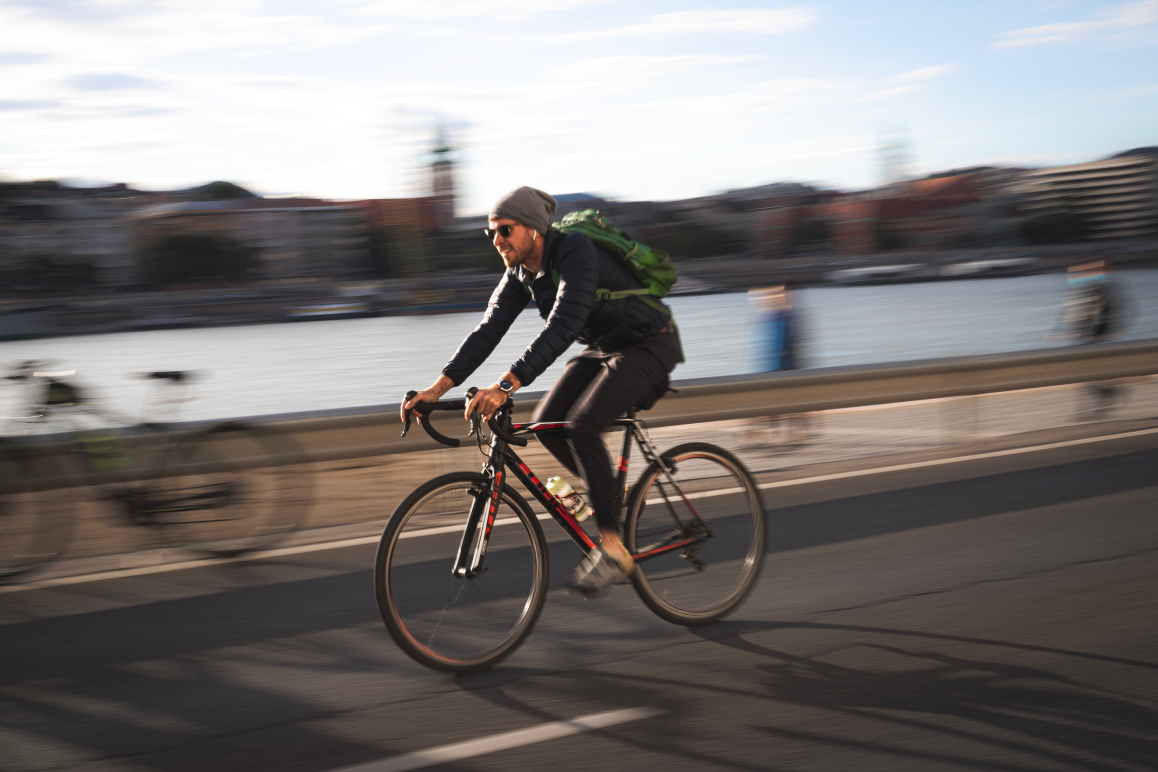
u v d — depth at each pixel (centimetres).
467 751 292
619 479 381
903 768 274
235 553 533
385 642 390
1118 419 928
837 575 460
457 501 353
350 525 596
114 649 388
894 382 814
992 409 1005
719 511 408
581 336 371
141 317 13412
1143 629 373
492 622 358
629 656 366
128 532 566
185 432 537
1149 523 530
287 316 13612
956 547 499
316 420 588
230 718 319
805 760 281
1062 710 306
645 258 361
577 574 369
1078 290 1057
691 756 286
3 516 488
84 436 512
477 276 18038
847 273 18238
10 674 363
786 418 791
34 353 6800
